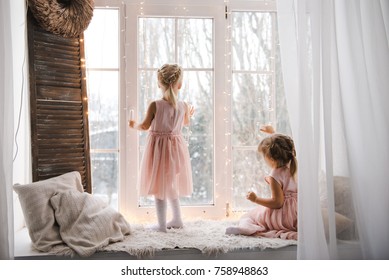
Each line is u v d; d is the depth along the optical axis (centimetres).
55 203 188
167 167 212
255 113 244
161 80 217
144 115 239
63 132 216
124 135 236
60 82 216
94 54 236
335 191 180
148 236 199
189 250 183
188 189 217
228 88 240
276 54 245
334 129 181
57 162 212
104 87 237
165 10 236
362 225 177
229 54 240
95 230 183
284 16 183
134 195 236
